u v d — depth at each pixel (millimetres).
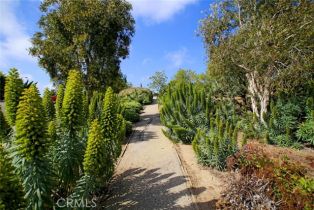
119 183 9523
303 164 9781
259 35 13648
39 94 5906
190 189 8781
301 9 13234
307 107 13664
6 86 6586
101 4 20094
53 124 7113
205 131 12914
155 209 7715
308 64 13078
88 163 6285
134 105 25266
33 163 5430
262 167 7145
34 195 5332
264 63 13672
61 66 19766
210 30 17297
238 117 15695
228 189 7395
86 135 7984
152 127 19250
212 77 17641
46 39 20281
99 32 20406
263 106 15078
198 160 10906
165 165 11008
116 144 8758
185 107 15148
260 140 13289
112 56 21438
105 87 20812
